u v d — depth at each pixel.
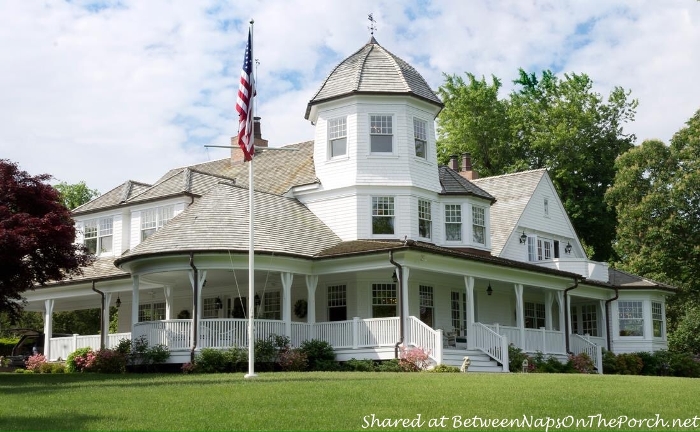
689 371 42.69
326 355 30.53
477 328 32.41
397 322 29.97
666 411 16.64
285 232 32.47
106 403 17.47
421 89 36.28
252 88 25.31
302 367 29.48
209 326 29.44
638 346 42.78
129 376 25.69
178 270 30.22
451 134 63.19
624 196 52.66
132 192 40.69
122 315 40.72
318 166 36.22
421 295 35.03
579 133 61.34
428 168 36.31
